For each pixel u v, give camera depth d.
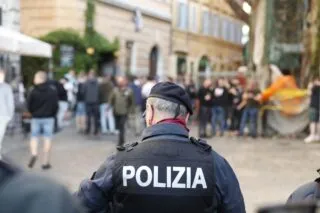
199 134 15.91
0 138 9.17
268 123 16.09
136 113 16.50
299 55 17.80
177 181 2.66
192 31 33.38
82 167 10.02
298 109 15.91
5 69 17.64
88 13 23.86
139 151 2.73
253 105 15.73
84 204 2.74
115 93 13.35
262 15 18.16
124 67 26.95
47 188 1.26
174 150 2.70
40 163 10.36
